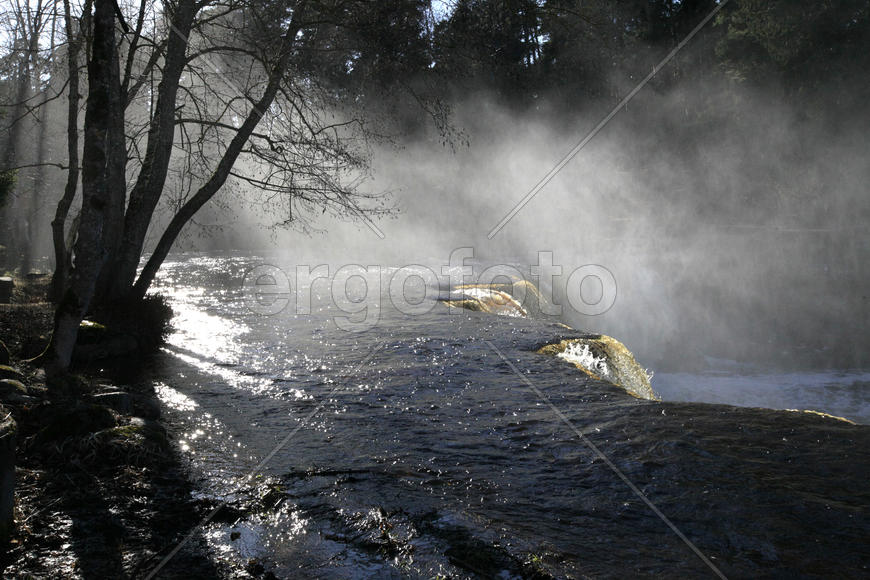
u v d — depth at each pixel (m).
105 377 7.51
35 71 14.61
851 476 4.04
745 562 3.00
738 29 29.75
